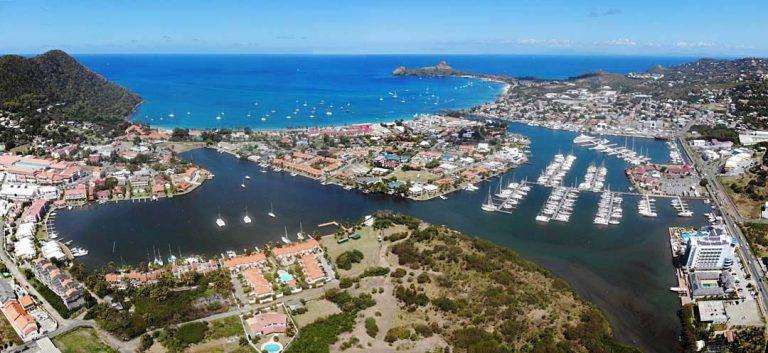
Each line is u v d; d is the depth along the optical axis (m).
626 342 193.50
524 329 188.88
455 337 185.50
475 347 176.38
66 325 194.00
